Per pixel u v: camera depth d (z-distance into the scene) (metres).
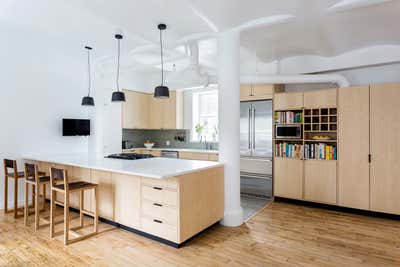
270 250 2.64
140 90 6.23
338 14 2.92
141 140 6.77
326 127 4.30
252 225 3.36
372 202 3.71
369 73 4.36
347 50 4.20
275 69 4.90
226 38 3.34
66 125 4.55
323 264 2.37
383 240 2.89
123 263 2.37
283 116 4.61
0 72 3.84
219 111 3.42
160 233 2.76
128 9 2.82
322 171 4.14
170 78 4.45
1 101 3.86
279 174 4.57
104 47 4.21
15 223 3.34
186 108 6.33
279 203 4.45
